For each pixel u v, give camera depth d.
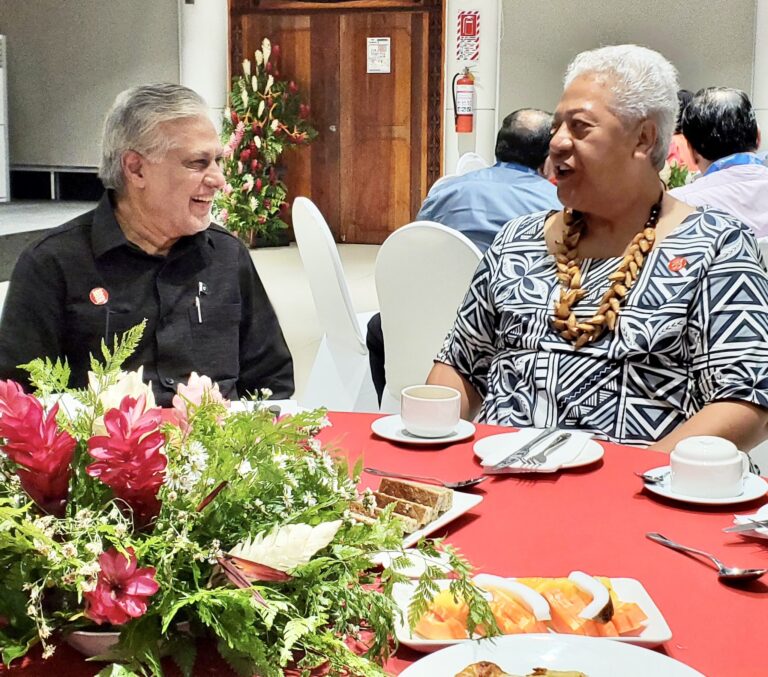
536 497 1.50
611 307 2.00
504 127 3.49
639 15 8.09
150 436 0.93
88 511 0.92
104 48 9.21
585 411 2.02
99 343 2.27
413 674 0.94
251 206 9.08
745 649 1.05
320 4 9.07
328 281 3.56
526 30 8.36
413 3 8.88
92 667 0.98
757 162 3.41
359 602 0.98
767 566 1.26
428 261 3.02
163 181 2.21
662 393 2.00
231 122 9.05
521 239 2.21
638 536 1.35
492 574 1.23
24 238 6.64
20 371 2.21
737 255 2.00
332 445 1.16
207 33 9.05
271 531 0.96
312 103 9.27
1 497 0.98
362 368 3.67
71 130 9.40
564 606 1.08
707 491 1.46
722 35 7.92
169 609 0.90
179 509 0.96
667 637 1.04
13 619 0.94
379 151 9.23
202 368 2.34
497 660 0.97
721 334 1.96
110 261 2.28
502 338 2.17
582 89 2.04
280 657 0.92
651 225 2.05
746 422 1.92
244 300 2.45
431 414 1.74
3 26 9.34
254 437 1.04
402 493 1.38
